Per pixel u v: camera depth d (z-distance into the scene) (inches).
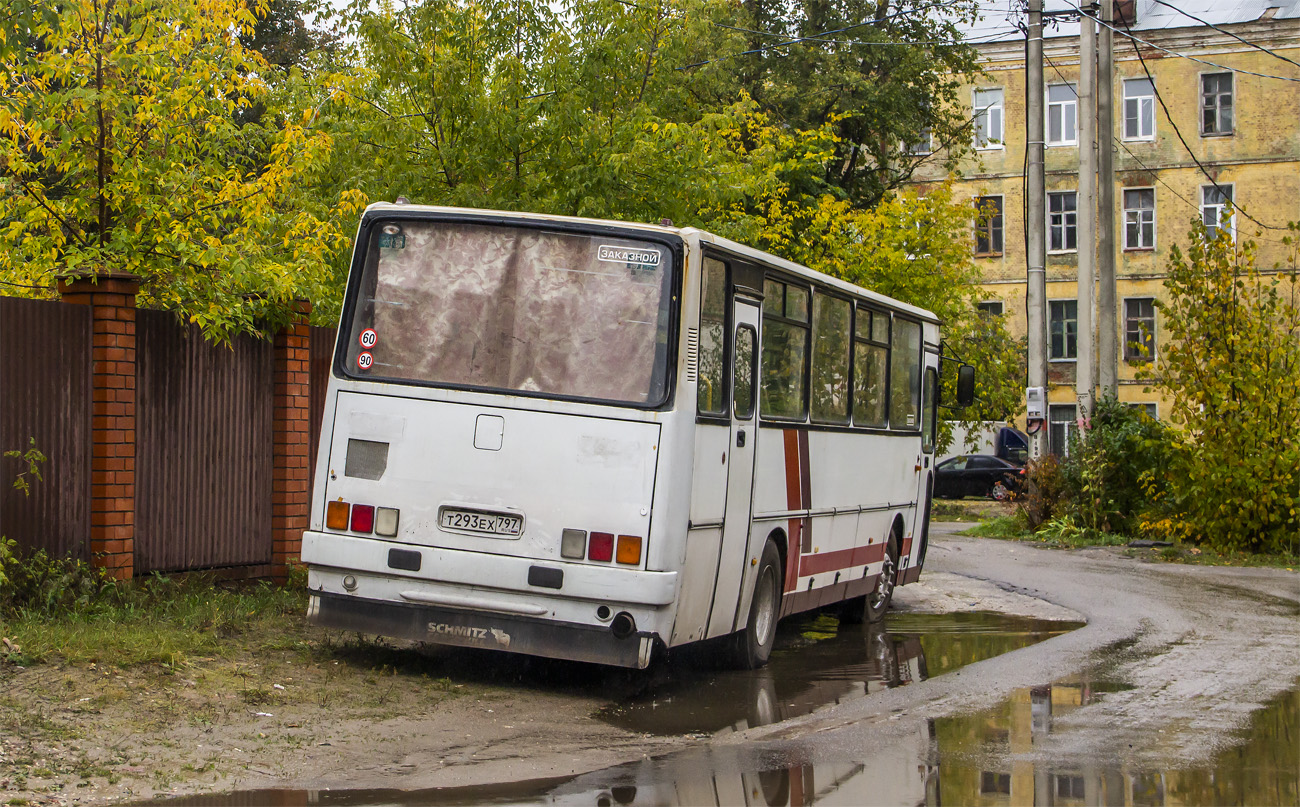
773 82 1397.6
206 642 365.4
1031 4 968.9
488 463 352.2
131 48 461.4
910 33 1472.7
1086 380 996.6
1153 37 1847.9
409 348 362.9
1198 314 879.1
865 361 530.3
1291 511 839.1
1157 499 947.3
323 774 260.5
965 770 274.8
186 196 460.1
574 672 396.2
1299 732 317.1
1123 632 506.6
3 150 443.5
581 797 247.3
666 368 349.7
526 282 360.2
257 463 468.1
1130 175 1865.2
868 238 1197.1
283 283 448.1
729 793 253.0
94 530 395.5
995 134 1904.5
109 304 397.1
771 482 423.2
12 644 322.7
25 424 377.4
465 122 639.8
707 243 366.9
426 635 353.4
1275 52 1802.4
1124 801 249.3
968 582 698.2
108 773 246.2
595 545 344.2
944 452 1312.7
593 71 641.0
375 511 356.5
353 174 622.5
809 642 495.5
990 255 1905.8
